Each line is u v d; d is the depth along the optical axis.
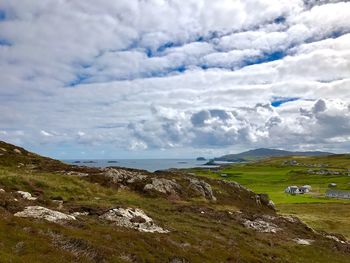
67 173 71.25
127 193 65.81
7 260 19.86
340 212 121.94
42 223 28.25
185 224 47.25
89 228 31.30
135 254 27.67
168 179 77.94
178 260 29.88
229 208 72.25
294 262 41.59
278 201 156.38
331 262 45.75
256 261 36.88
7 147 86.88
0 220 25.69
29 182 51.25
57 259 22.44
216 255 34.56
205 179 93.81
